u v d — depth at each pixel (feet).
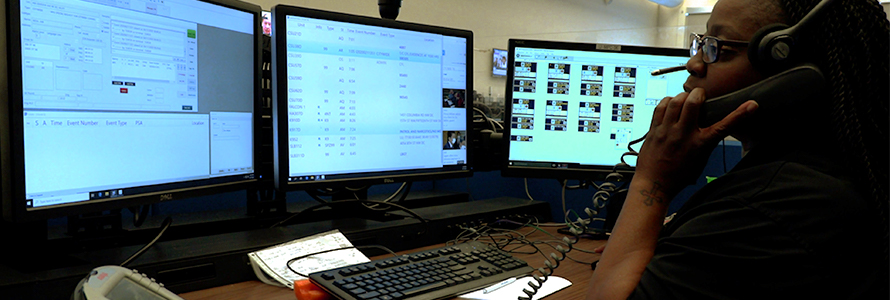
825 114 1.78
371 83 3.90
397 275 2.73
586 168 4.67
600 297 2.00
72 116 2.52
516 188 5.54
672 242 1.81
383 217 4.06
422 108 4.19
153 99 2.88
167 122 2.95
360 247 3.44
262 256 2.99
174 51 2.97
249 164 3.50
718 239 1.68
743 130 1.98
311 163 3.61
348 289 2.51
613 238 2.11
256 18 3.48
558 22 18.80
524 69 4.65
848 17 1.71
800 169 1.70
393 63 4.01
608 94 4.66
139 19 2.79
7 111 2.31
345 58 3.76
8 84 2.28
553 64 4.66
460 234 4.05
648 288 1.78
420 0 13.74
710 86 2.00
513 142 4.68
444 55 4.30
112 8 2.67
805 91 1.75
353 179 3.82
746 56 1.89
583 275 3.19
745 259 1.61
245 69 3.43
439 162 4.33
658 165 2.11
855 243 1.58
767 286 1.59
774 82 1.80
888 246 1.58
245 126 3.46
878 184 1.63
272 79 3.49
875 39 1.72
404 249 3.77
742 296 1.62
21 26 2.33
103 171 2.65
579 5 19.70
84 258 2.77
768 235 1.60
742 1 1.92
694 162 2.05
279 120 3.46
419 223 3.86
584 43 4.64
